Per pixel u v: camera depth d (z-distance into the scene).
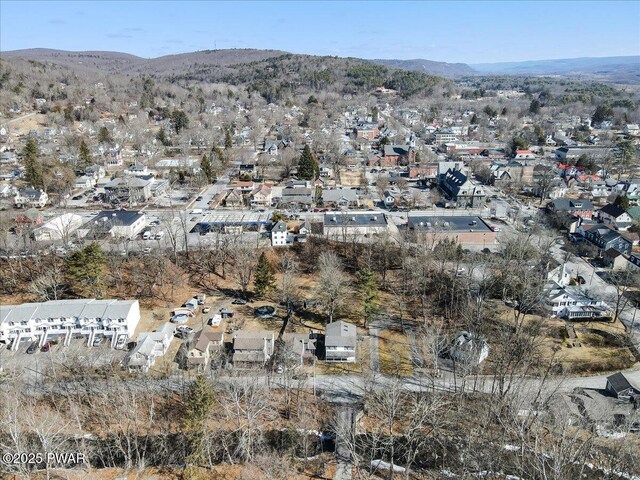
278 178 166.88
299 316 84.75
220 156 181.62
